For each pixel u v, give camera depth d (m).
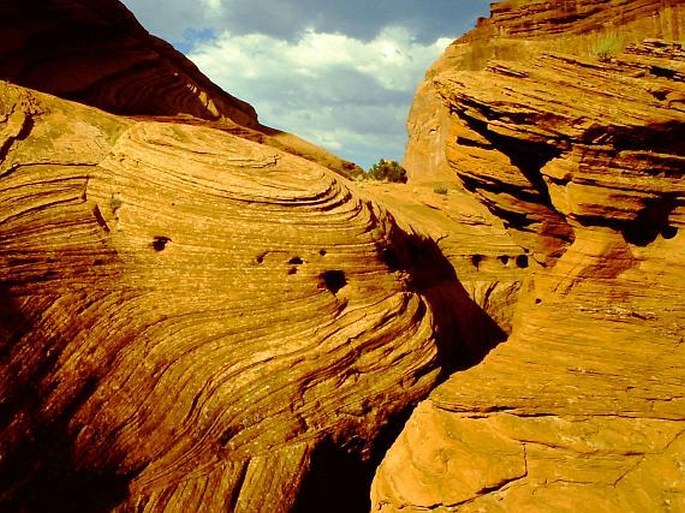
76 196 13.02
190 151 14.30
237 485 10.71
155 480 10.29
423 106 43.59
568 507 8.85
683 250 12.21
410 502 9.78
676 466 9.06
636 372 10.60
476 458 9.79
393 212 18.36
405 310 13.91
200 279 12.56
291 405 11.69
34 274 11.03
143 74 25.67
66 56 22.41
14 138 13.42
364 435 12.44
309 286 12.97
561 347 11.40
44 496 9.06
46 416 9.57
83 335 10.91
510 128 13.34
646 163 12.45
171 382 11.32
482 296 19.47
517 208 15.83
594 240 12.63
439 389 11.16
